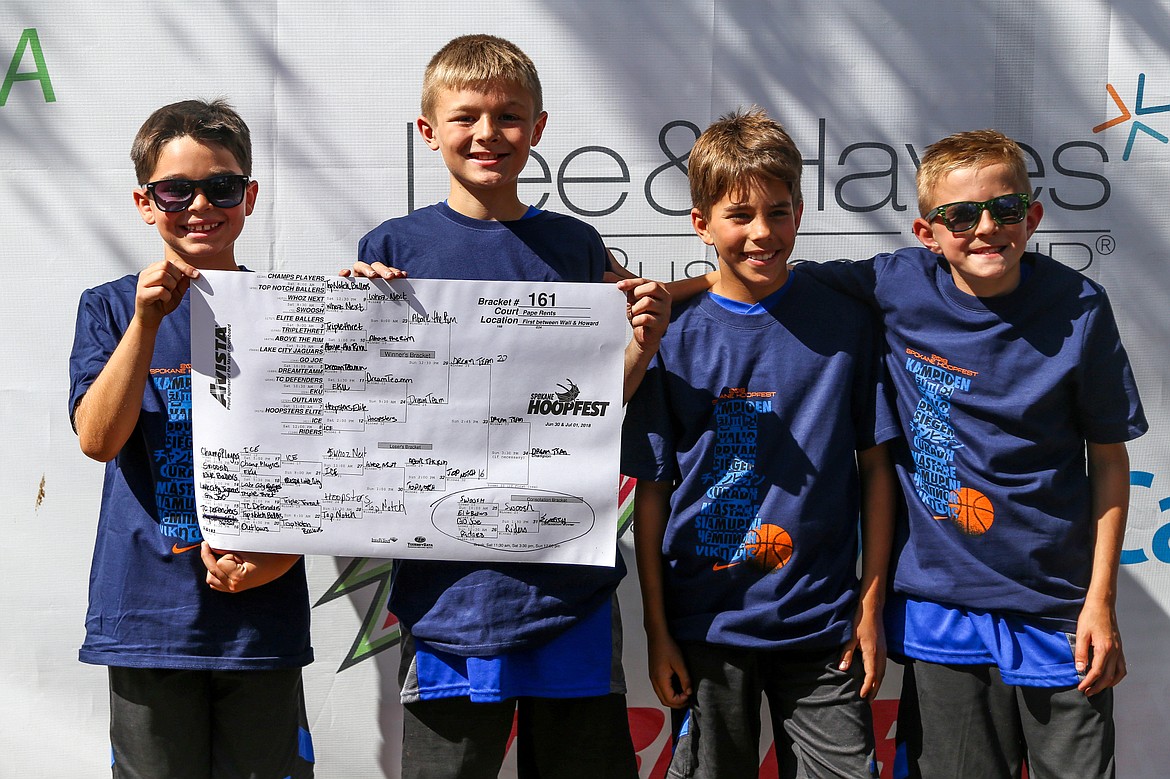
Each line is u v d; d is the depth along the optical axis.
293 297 1.81
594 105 2.30
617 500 1.83
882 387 1.96
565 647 1.83
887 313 1.96
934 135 2.32
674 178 2.31
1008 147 1.85
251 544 1.85
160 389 1.87
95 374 1.84
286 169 2.29
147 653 1.83
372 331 1.82
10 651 2.33
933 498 1.93
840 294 1.98
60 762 2.35
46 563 2.32
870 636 1.93
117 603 1.86
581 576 1.84
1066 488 1.90
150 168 1.86
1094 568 1.94
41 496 2.31
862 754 1.87
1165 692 2.39
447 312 1.81
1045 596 1.90
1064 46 2.31
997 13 2.30
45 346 2.29
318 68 2.28
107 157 2.28
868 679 1.91
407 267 1.85
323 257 2.31
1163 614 2.38
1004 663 1.91
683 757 1.95
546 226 1.89
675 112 2.30
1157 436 2.37
